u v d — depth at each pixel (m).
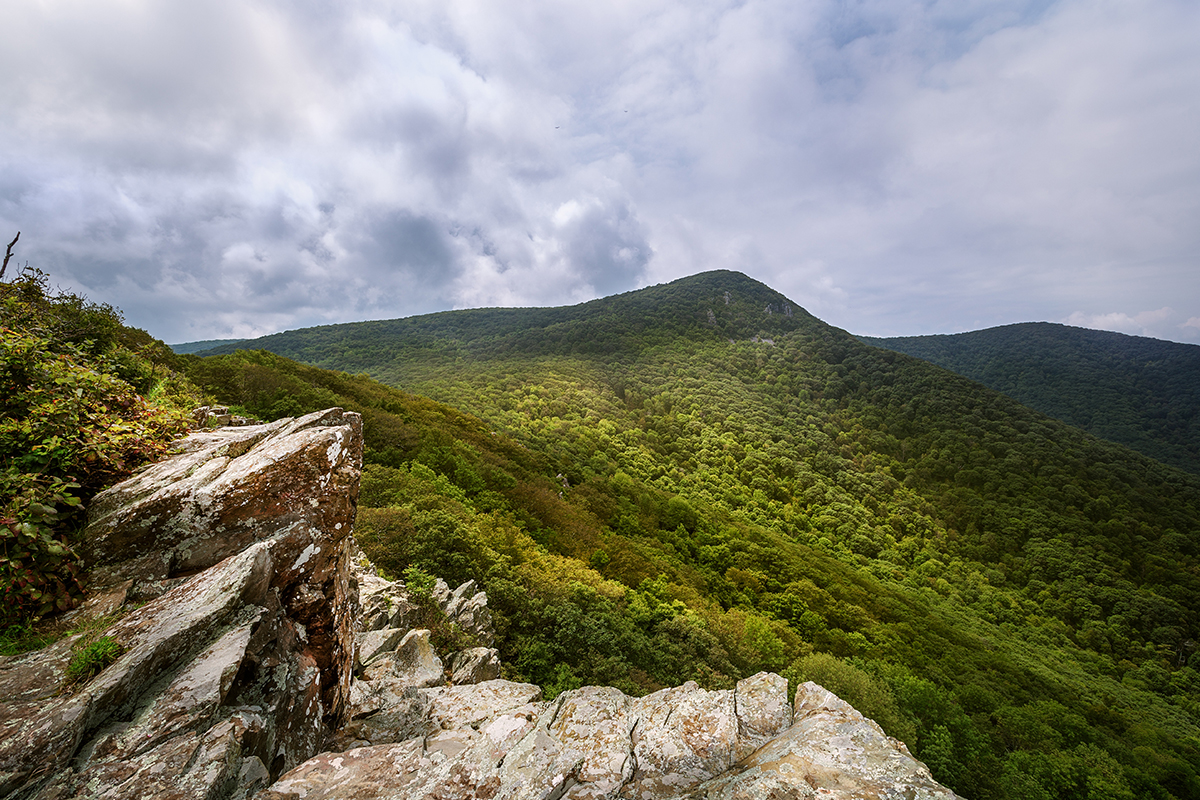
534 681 20.64
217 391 42.91
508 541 36.25
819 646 51.72
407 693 6.79
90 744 3.13
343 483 5.93
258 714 4.14
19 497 4.29
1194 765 47.41
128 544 4.67
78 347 9.19
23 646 3.74
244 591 4.39
